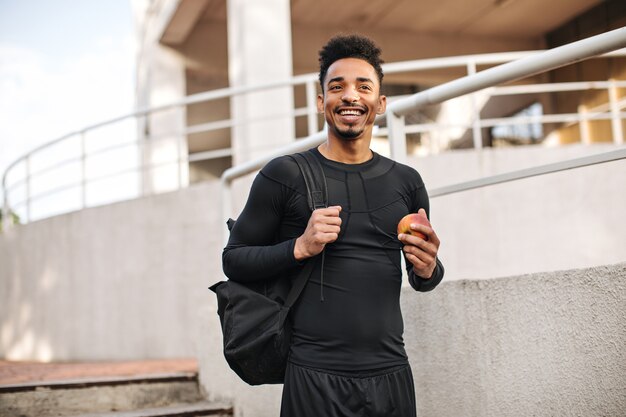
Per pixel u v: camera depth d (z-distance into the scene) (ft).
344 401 6.00
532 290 6.94
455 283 7.89
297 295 6.28
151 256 23.49
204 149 52.80
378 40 39.63
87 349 24.68
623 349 6.04
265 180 6.43
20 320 27.71
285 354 6.38
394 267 6.38
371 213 6.34
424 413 8.32
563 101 40.19
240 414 12.17
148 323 23.25
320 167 6.44
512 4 37.27
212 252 22.22
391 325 6.24
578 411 6.42
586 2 37.32
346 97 6.36
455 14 38.32
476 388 7.56
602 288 6.25
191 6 33.71
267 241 6.55
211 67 38.17
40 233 27.02
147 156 38.73
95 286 24.79
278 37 27.71
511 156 20.39
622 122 35.17
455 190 8.17
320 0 35.96
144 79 41.01
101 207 24.93
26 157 28.04
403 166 6.80
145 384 13.74
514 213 20.02
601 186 20.07
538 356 6.84
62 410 13.07
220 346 13.05
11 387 12.75
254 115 26.86
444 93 7.91
